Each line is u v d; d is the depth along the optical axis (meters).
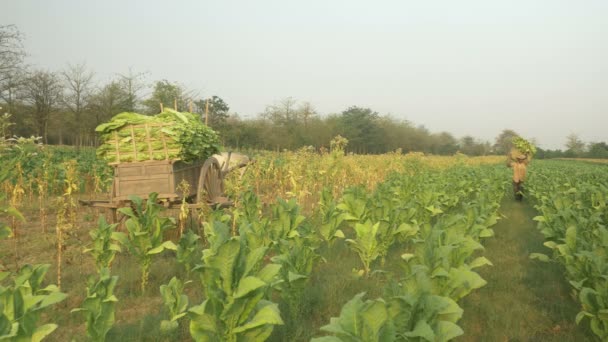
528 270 5.99
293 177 10.76
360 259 6.29
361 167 16.48
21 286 3.50
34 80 27.97
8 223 8.80
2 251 6.59
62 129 33.91
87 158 18.66
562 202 7.90
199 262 5.82
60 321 4.22
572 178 14.55
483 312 4.50
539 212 11.64
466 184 13.20
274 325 3.95
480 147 96.75
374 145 74.88
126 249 6.66
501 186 13.09
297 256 4.62
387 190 9.79
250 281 2.87
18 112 28.28
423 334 2.33
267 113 58.78
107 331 3.54
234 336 3.02
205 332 3.06
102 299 3.54
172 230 7.28
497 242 7.82
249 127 49.09
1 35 23.22
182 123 7.29
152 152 6.75
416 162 20.31
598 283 4.00
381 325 2.36
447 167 27.19
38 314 2.86
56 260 6.27
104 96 30.14
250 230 4.86
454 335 2.57
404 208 6.85
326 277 5.39
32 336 2.89
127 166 6.78
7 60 23.77
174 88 31.70
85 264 6.11
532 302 4.84
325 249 6.65
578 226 5.66
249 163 10.93
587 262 4.35
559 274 5.74
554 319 4.35
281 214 5.64
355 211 6.89
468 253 4.54
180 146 6.81
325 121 63.25
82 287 5.02
